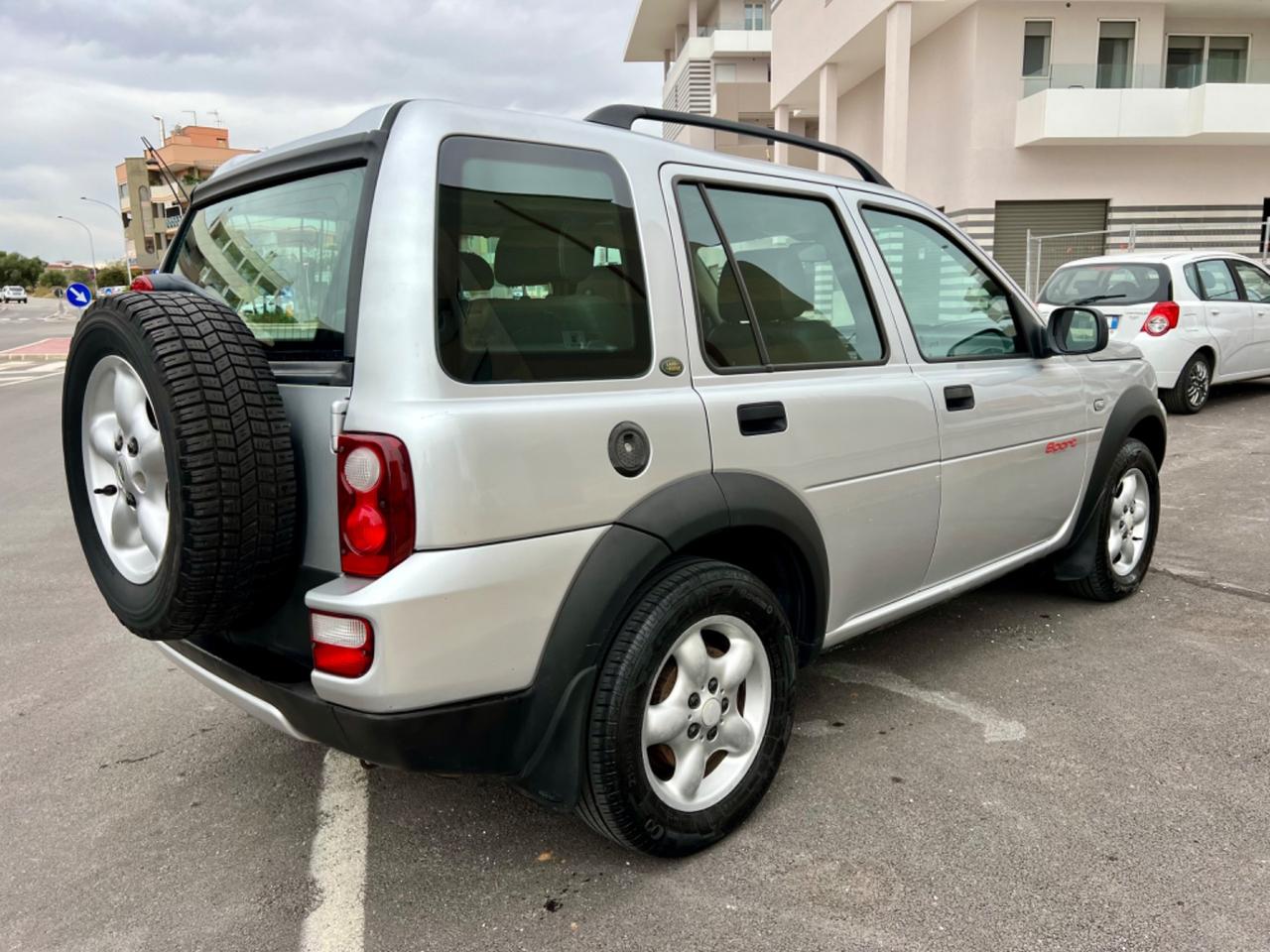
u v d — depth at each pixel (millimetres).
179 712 3549
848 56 20812
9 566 5660
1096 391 3988
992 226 18984
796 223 2893
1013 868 2408
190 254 2875
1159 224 19188
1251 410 9711
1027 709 3314
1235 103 17531
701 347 2494
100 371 2303
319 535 2129
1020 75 18422
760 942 2162
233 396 2014
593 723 2211
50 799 2916
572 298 2234
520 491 2029
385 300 1971
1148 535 4465
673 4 41844
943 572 3357
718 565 2445
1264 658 3707
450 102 2164
